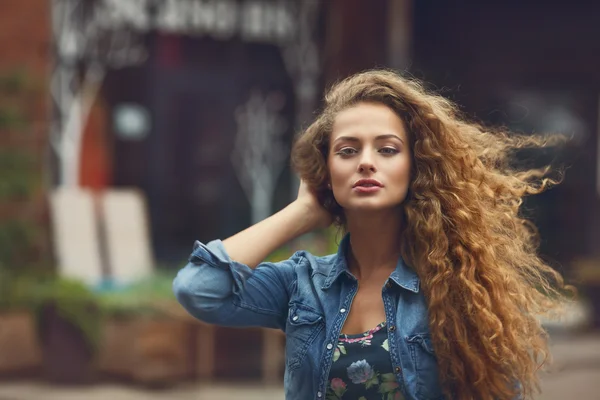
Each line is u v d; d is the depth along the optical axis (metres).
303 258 3.48
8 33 12.77
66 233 12.94
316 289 3.32
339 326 3.23
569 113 19.20
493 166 3.56
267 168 20.42
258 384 11.04
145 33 18.64
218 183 19.86
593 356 12.67
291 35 18.77
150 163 19.00
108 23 17.53
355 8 16.69
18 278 11.71
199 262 3.30
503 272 3.25
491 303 3.21
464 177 3.31
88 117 17.33
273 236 3.35
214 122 19.72
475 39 18.77
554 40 19.02
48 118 13.00
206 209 19.69
